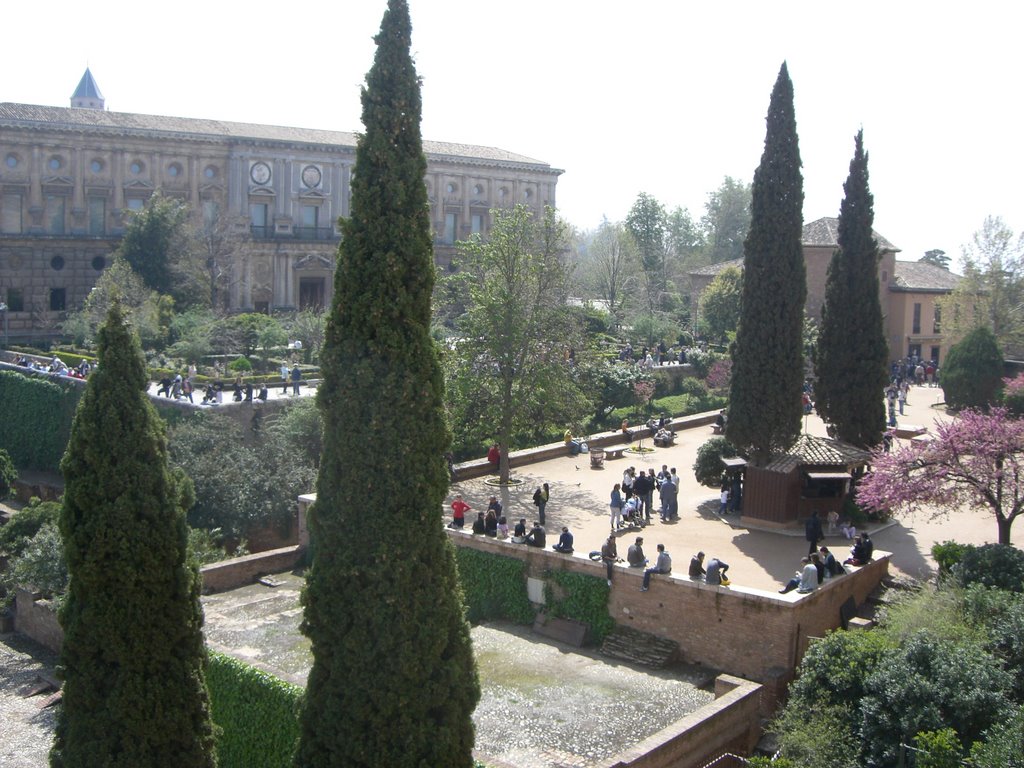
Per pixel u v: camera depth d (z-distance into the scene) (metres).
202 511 43.19
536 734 24.16
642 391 61.47
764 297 35.97
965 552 28.66
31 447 61.41
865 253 39.47
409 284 16.47
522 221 46.09
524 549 32.44
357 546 16.22
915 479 31.36
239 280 89.94
